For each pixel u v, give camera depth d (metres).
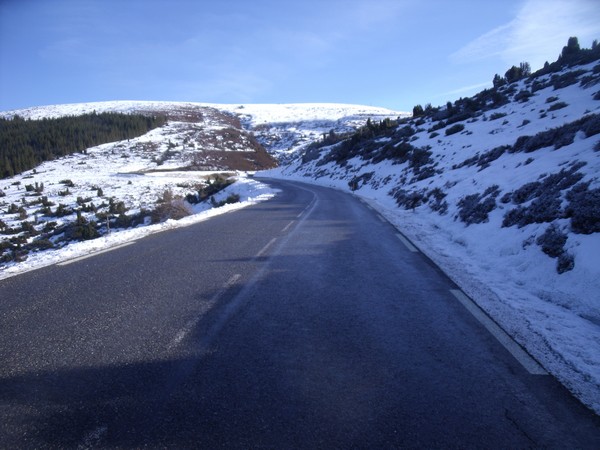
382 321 4.75
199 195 46.06
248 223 14.28
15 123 135.62
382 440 2.63
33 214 41.50
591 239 6.00
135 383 3.39
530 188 9.61
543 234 7.09
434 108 55.56
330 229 12.40
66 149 109.56
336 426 2.78
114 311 5.21
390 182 28.75
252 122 195.75
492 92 42.66
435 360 3.76
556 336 4.30
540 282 6.05
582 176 8.03
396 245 9.55
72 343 4.22
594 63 33.66
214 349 4.04
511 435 2.69
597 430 2.74
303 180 59.94
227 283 6.46
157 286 6.35
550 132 14.39
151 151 113.69
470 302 5.43
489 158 17.28
